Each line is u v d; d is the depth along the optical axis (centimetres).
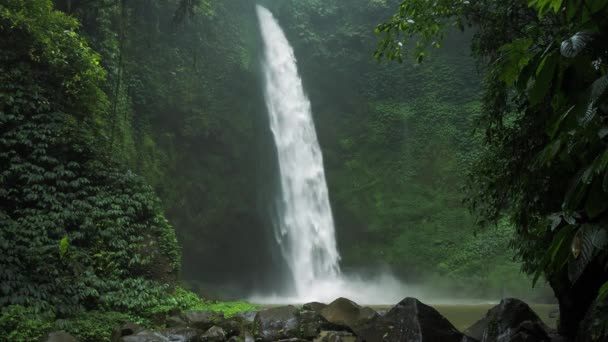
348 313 854
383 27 683
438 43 693
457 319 1255
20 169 973
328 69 2697
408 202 2472
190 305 1062
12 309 708
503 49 238
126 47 1809
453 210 2383
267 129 2375
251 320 902
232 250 2156
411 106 2703
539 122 492
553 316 1180
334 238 2486
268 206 2286
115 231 1048
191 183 2016
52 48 1094
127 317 856
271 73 2498
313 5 2783
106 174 1119
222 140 2144
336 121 2677
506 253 2122
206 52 2217
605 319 268
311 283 2372
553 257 216
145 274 1073
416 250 2338
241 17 2477
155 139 1902
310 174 2530
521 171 558
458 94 2673
